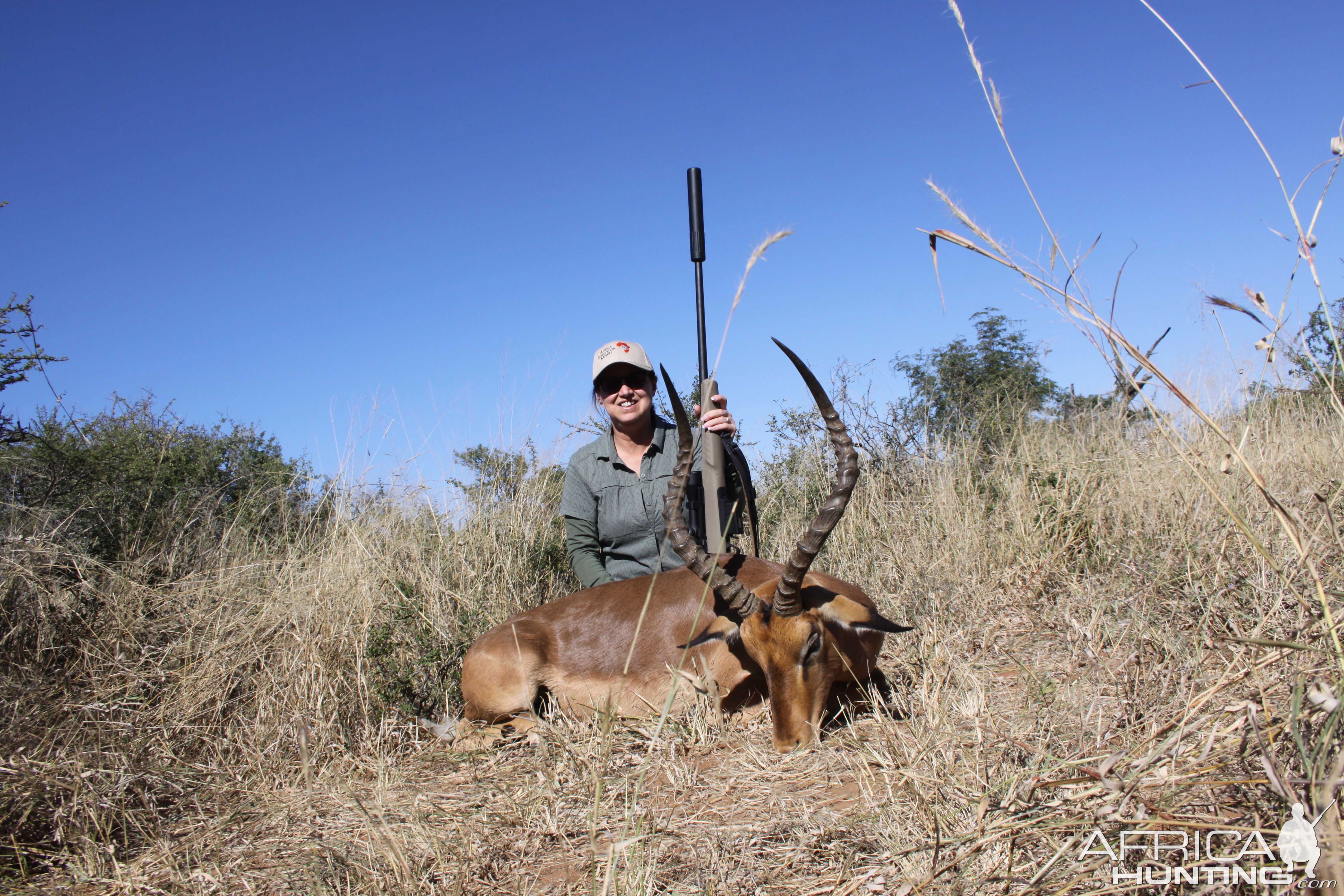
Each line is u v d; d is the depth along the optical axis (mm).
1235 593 3842
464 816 3611
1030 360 10742
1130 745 2723
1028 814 2486
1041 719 3256
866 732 4066
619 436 5734
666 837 3129
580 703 4918
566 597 5285
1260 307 2539
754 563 4891
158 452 7711
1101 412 7707
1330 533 3672
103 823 3652
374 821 3531
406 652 5316
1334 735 2201
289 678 4832
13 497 6168
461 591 6129
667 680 4766
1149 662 3523
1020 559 5777
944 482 7332
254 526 7320
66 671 4785
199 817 3848
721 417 4922
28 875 3355
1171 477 5535
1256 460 4977
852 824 2959
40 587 5039
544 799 3664
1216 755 2363
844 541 7156
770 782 3627
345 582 5746
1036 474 6730
